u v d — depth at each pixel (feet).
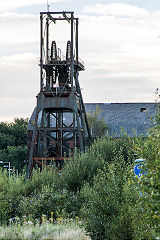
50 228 98.02
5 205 130.62
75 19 330.34
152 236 59.72
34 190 156.35
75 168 165.68
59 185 163.22
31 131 554.05
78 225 103.14
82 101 346.13
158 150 62.80
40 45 321.11
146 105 605.31
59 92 319.06
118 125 568.00
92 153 185.47
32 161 318.65
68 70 327.67
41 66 319.47
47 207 132.67
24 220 115.34
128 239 83.15
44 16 321.93
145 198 62.75
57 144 327.67
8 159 599.57
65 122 564.71
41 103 320.91
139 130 553.64
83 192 135.74
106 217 89.04
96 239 87.25
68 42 327.67
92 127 511.40
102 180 93.35
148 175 60.90
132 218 80.48
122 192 89.35
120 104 613.52
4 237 87.25
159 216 60.44
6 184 156.46
